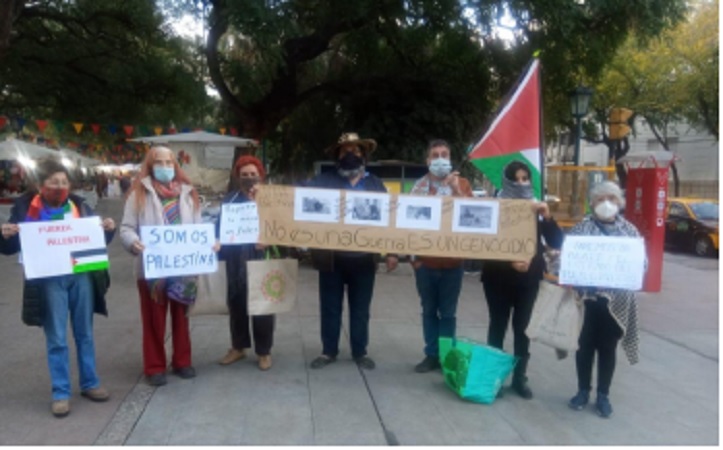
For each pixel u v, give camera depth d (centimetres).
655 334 757
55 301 467
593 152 4259
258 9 1090
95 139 3095
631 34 1573
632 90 2752
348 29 1415
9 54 1808
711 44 2534
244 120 1566
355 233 548
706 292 1044
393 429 456
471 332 743
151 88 1939
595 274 477
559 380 574
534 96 538
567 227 1169
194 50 1830
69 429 446
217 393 517
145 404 492
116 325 729
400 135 1403
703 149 3519
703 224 1683
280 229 550
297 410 485
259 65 1488
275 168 1897
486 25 1294
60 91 1983
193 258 521
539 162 539
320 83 1659
